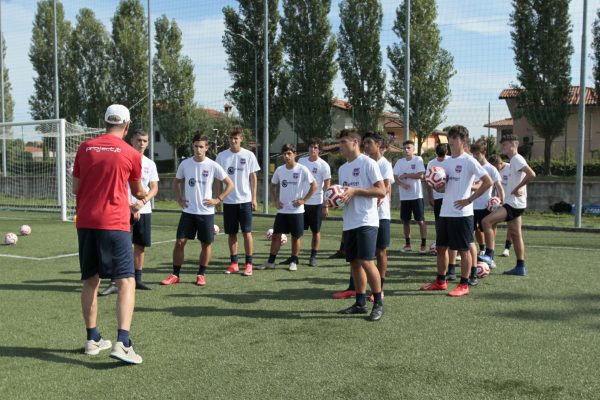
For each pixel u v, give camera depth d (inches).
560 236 458.0
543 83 785.6
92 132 728.3
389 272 294.4
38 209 684.7
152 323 193.2
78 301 226.1
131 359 147.6
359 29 989.2
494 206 319.3
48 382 137.6
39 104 1227.9
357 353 159.0
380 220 232.1
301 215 302.4
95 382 137.5
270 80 1072.2
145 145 251.9
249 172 288.8
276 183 305.6
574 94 801.6
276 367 147.6
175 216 664.4
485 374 141.3
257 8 1059.9
